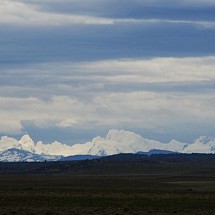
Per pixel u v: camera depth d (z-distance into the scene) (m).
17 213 168.38
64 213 170.38
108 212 173.38
